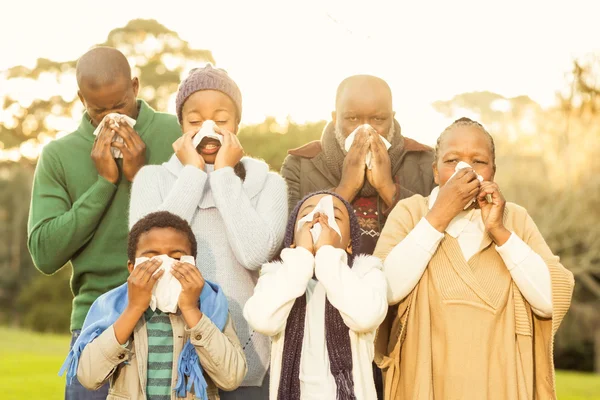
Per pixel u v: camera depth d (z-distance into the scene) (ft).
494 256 14.70
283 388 13.58
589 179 110.63
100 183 16.72
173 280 13.71
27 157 176.14
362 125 17.33
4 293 177.06
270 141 116.16
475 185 14.25
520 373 14.01
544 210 110.83
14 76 171.63
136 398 13.71
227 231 15.17
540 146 112.78
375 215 17.56
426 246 14.24
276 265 14.14
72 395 15.89
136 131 17.76
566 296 14.34
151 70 163.63
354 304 13.21
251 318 13.50
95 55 17.31
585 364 110.93
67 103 173.27
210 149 16.19
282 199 16.15
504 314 14.25
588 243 109.70
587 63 109.29
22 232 179.32
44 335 151.23
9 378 68.95
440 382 14.14
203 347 13.47
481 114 110.42
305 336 13.78
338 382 13.38
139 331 13.83
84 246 17.15
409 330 14.49
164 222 14.11
